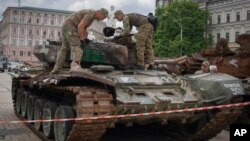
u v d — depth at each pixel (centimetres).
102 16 899
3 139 970
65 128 809
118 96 786
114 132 1083
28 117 1154
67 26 904
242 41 1234
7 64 5888
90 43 970
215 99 847
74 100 817
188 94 865
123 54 978
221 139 1027
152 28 1020
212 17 7950
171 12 6531
